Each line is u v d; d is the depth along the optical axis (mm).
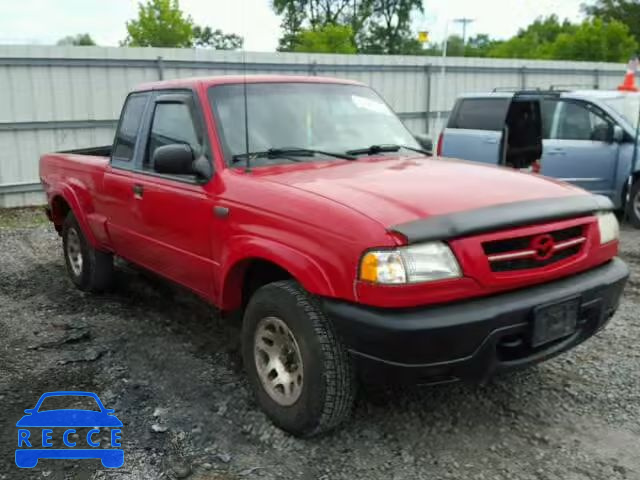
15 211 11289
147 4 25297
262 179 3414
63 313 5215
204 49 12977
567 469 2934
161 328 4824
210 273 3730
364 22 42844
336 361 2943
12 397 3682
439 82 16344
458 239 2758
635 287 5711
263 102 4035
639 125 7883
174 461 3023
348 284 2764
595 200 3311
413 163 3818
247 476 2906
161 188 4109
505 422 3361
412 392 3689
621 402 3559
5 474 2930
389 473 2924
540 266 2961
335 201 2961
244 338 3436
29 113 11586
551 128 8930
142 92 4730
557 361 4105
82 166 5359
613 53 33750
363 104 4484
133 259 4770
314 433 3127
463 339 2697
